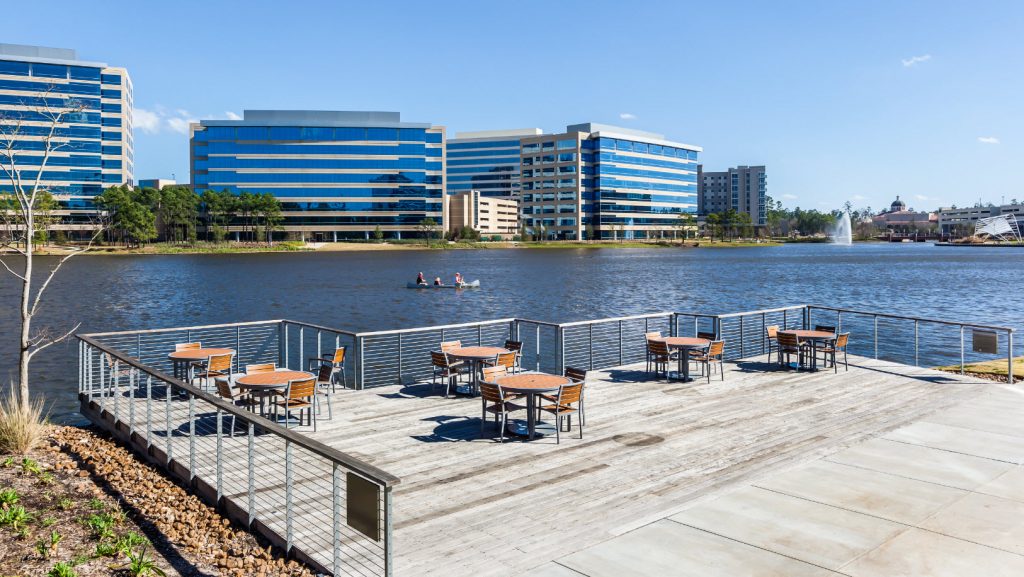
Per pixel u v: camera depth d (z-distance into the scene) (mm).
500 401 11758
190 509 9039
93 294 63156
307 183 181375
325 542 7734
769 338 18812
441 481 9867
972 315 49438
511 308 54812
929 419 13062
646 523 8414
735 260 137375
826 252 192500
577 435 12172
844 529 8203
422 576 7066
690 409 13977
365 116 186500
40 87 142000
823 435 12078
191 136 181125
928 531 8117
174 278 82625
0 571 7215
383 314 50469
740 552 7621
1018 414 13375
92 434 13016
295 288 70688
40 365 27625
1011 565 7266
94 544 7938
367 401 14734
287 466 7539
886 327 41500
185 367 16453
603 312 52031
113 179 154250
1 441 11797
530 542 7898
